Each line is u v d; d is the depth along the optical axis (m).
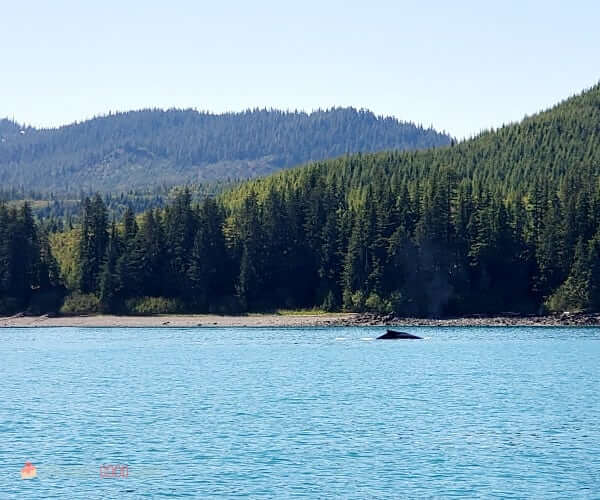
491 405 77.44
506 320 190.62
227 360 117.69
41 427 67.25
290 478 51.97
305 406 76.81
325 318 198.00
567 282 194.38
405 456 57.41
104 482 51.28
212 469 54.00
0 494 49.03
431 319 196.00
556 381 94.12
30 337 165.62
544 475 52.88
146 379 96.94
